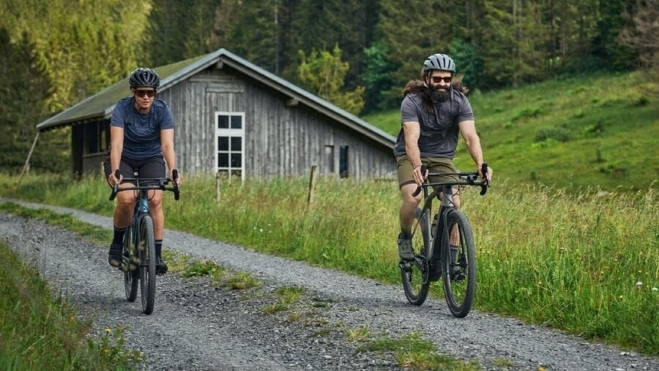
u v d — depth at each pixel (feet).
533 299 35.37
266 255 56.18
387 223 56.24
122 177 37.29
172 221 77.56
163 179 37.42
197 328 33.63
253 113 141.08
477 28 413.39
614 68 356.18
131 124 37.99
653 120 242.37
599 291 34.40
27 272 38.06
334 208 65.62
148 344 30.96
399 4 437.99
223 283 43.24
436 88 34.63
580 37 380.58
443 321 33.42
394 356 27.71
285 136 142.41
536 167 220.02
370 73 440.45
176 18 488.44
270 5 472.44
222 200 80.53
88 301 39.14
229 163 140.15
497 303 36.32
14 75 269.03
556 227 44.47
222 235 67.67
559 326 33.17
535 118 286.46
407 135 34.53
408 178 36.11
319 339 30.89
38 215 85.87
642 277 36.68
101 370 25.81
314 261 52.75
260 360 28.60
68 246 59.88
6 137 265.54
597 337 31.32
